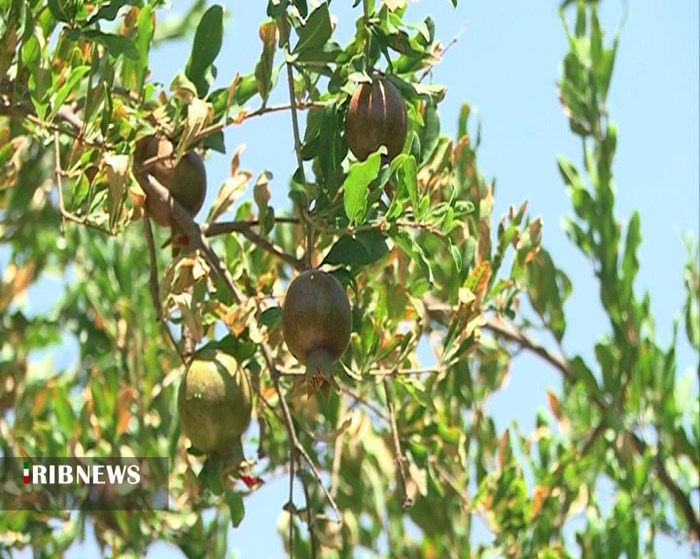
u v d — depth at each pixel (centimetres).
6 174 1762
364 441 2142
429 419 1914
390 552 2214
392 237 1304
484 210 1664
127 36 1566
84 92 1600
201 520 2092
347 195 1265
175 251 1491
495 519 2098
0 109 1476
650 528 2230
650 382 2248
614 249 2267
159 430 2158
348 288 1582
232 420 1330
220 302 1486
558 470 2134
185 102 1492
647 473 2194
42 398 2277
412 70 1430
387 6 1351
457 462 1897
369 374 1523
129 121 1480
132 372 2144
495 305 1716
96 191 1462
